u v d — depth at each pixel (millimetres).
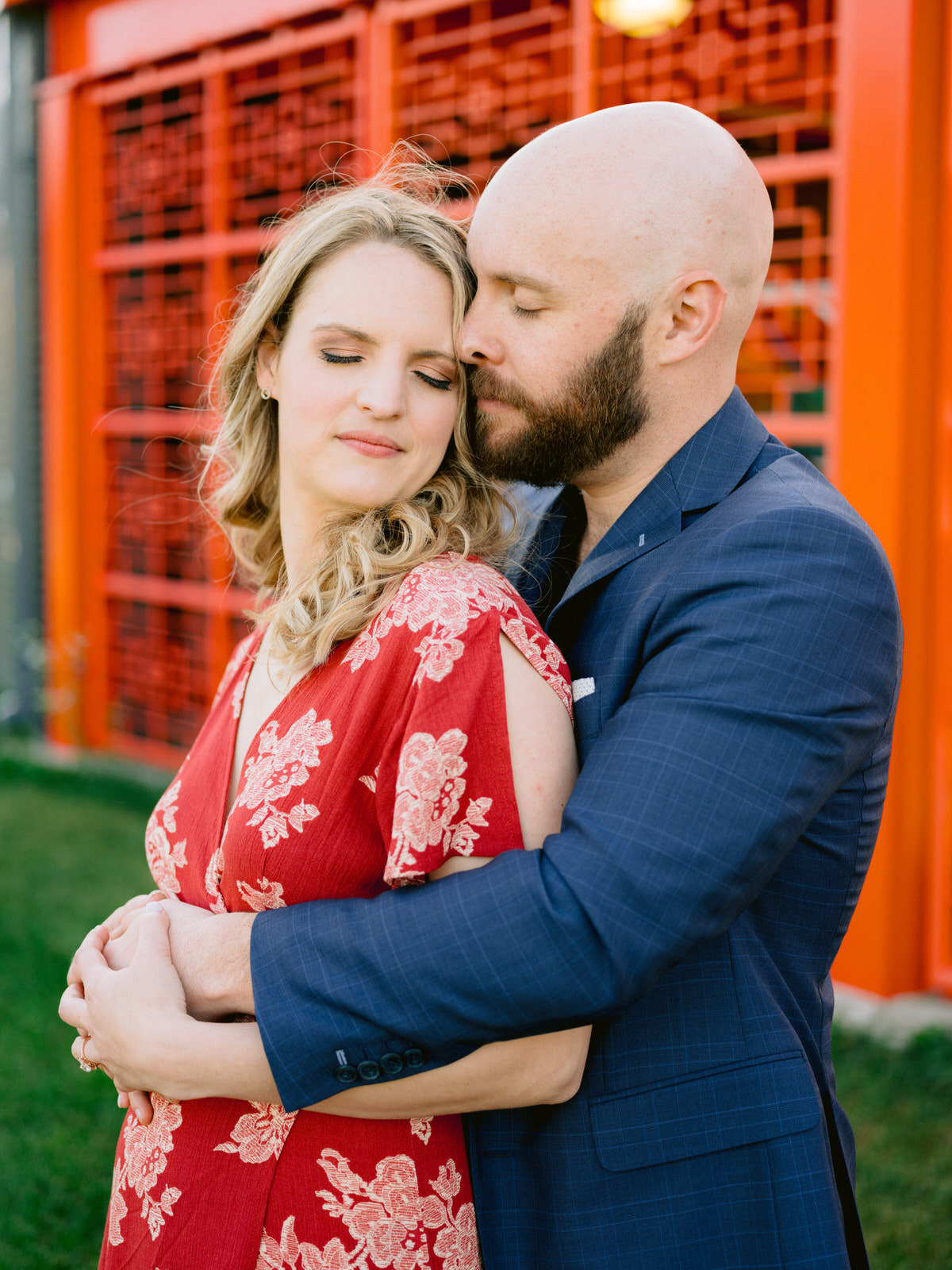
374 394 1361
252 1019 1305
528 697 1265
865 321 3328
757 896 1309
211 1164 1324
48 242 6781
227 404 1644
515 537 1533
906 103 3199
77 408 6793
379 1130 1294
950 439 3354
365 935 1162
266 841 1294
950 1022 3316
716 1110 1259
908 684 3354
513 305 1369
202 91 6375
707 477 1372
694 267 1328
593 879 1115
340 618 1309
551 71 5184
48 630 7148
